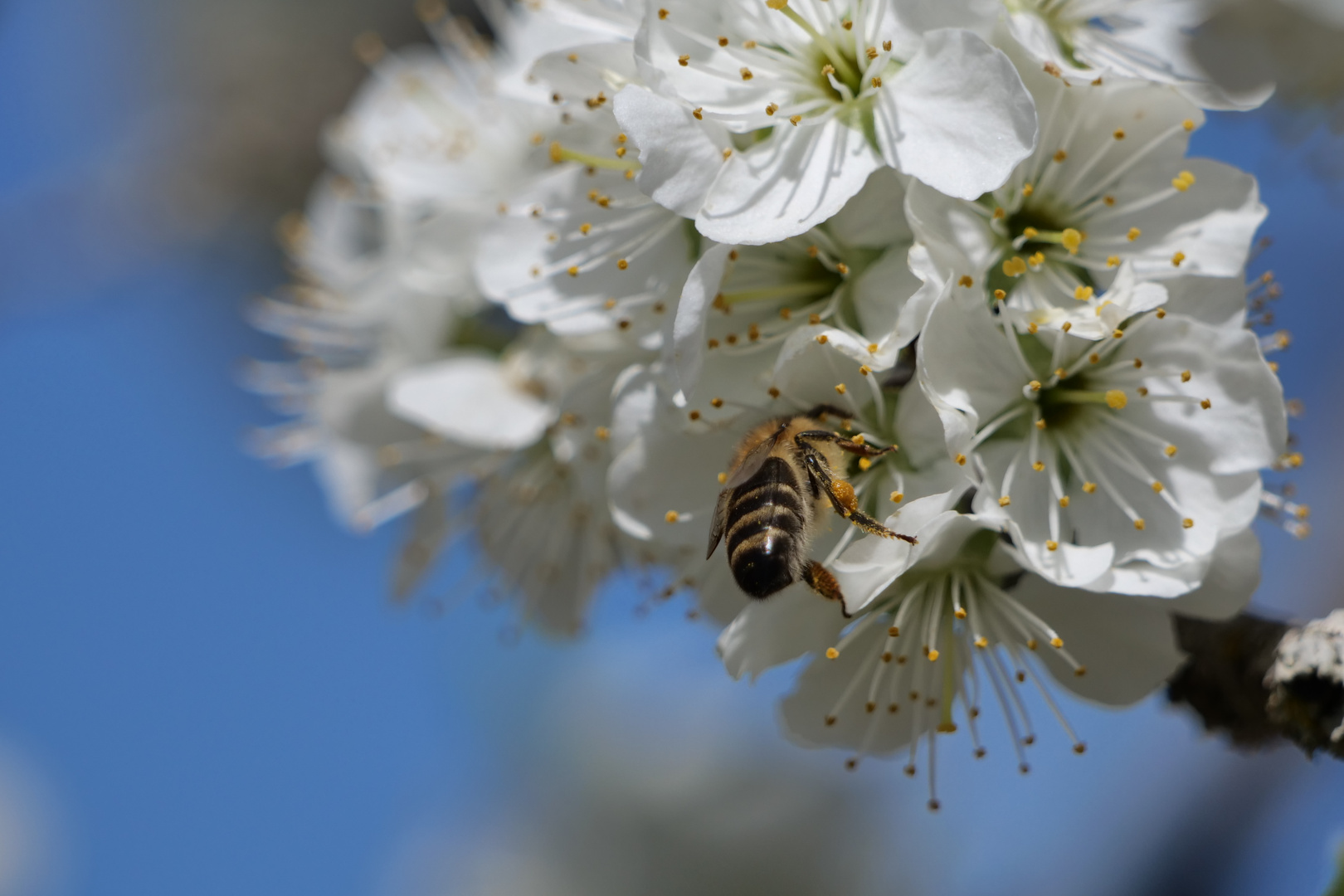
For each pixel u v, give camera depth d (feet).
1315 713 0.88
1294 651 0.88
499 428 0.98
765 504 0.89
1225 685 0.91
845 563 0.88
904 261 0.89
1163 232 0.89
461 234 1.00
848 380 0.90
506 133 1.01
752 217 0.88
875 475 0.90
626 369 0.92
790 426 0.90
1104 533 0.89
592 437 0.95
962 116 0.88
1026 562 0.88
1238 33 0.90
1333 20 0.91
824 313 0.90
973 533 0.90
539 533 1.01
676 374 0.88
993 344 0.89
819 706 0.91
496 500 1.01
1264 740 0.91
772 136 0.89
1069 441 0.90
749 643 0.90
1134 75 0.90
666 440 0.91
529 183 0.93
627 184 0.92
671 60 0.90
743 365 0.91
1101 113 0.90
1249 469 0.89
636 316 0.92
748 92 0.90
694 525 0.91
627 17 0.90
